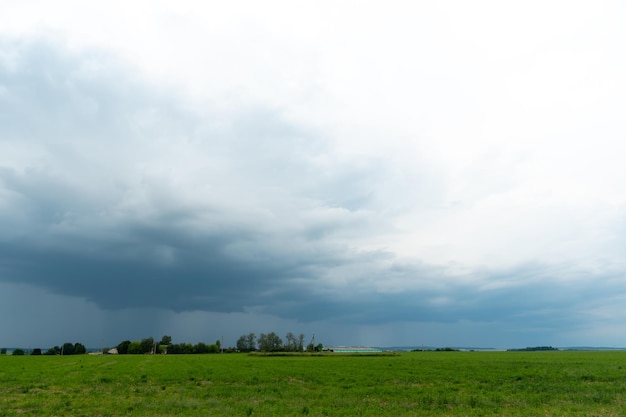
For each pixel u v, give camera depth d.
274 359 93.19
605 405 28.50
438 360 88.25
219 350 182.75
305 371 55.66
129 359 86.62
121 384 38.69
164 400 28.73
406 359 93.56
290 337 186.62
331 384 41.12
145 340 178.75
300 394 33.38
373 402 29.38
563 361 80.69
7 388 35.06
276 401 29.66
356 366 66.31
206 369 57.41
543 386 38.69
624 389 36.53
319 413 24.94
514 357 104.50
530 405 28.56
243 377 46.75
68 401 28.20
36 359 85.25
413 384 41.53
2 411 24.88
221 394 33.03
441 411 26.36
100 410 25.42
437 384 41.22
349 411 25.81
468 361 82.50
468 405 28.58
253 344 199.62
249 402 28.62
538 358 96.75
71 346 169.25
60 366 60.97
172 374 48.97
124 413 24.73
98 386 37.03
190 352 172.88
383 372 54.31
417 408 27.41
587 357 101.19
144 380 42.34
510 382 42.66
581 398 31.11
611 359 89.00
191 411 25.17
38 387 36.16
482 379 45.53
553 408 27.02
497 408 27.27
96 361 76.81
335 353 133.25
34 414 24.39
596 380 44.66
